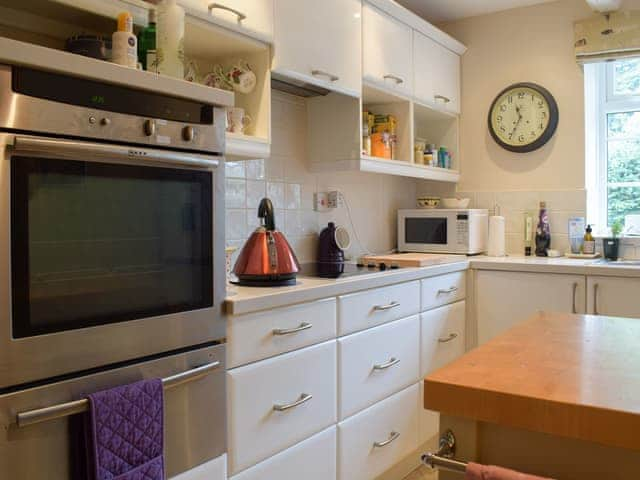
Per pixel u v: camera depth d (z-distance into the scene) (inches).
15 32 64.4
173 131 57.4
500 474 29.8
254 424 66.5
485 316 118.5
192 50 83.4
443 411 32.3
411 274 97.6
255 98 84.9
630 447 27.3
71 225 49.4
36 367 47.0
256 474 66.9
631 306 103.9
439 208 146.9
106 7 60.8
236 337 64.5
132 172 54.0
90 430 48.7
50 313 47.9
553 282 111.1
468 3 135.3
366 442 86.8
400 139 122.3
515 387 31.4
